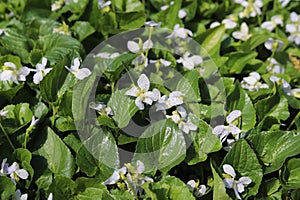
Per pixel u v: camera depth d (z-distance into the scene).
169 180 0.58
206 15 0.77
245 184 0.59
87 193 0.58
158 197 0.56
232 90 0.64
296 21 0.76
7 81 0.64
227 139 0.61
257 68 0.72
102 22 0.71
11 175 0.59
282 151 0.61
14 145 0.61
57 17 0.73
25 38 0.70
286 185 0.60
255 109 0.64
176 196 0.57
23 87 0.65
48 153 0.60
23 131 0.61
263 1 0.79
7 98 0.64
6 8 0.76
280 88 0.65
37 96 0.65
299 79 0.72
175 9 0.73
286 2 0.78
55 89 0.62
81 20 0.72
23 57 0.68
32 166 0.60
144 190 0.58
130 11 0.72
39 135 0.61
